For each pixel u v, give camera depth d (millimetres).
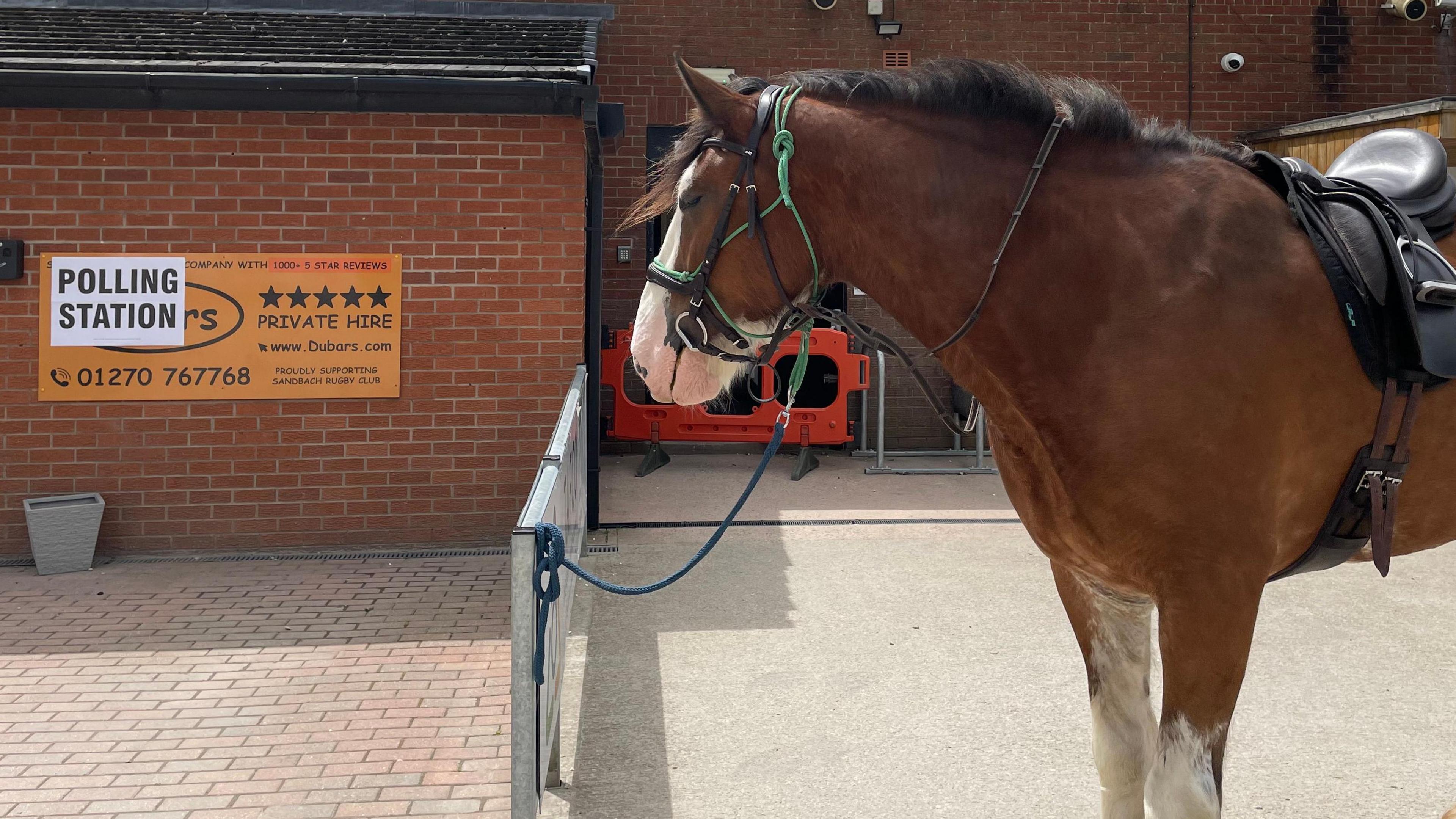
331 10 7641
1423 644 4484
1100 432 1970
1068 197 2045
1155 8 9984
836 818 3004
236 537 6094
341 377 6105
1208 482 1898
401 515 6207
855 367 8930
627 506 7551
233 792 3182
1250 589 1916
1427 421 2021
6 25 6723
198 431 6039
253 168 5992
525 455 6238
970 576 5684
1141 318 1951
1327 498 2082
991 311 2076
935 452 10109
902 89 2176
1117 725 2348
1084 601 2361
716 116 2246
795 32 9898
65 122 5867
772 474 8953
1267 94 10070
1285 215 2062
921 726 3658
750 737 3578
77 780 3258
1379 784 3176
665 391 2279
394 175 6086
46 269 5887
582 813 3037
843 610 5055
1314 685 4016
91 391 5941
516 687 2113
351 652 4465
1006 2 9945
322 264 6059
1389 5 9961
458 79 5883
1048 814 3018
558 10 7891
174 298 5969
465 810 3082
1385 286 1975
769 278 2215
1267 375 1923
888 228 2135
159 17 7250
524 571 2104
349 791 3195
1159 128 2158
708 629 4770
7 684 4062
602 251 9664
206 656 4402
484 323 6176
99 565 5805
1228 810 3016
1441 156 2291
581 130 6160
